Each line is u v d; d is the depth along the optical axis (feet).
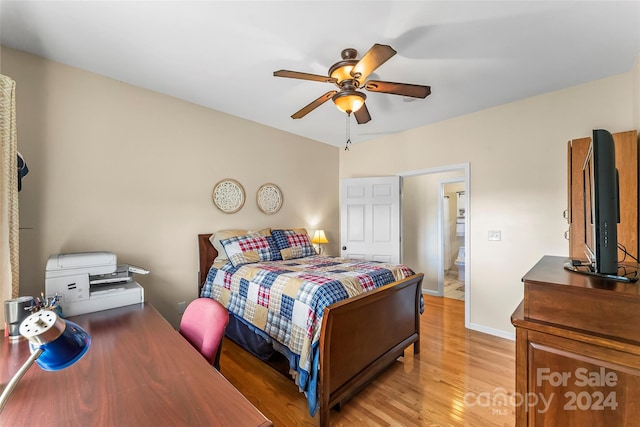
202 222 10.28
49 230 7.21
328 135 13.79
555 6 5.28
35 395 2.89
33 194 6.99
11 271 5.17
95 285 6.61
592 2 5.17
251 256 9.84
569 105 8.66
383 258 13.37
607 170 3.91
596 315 3.28
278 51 6.82
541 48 6.64
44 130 7.16
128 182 8.55
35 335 2.11
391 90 6.57
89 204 7.85
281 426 5.64
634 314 3.08
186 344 4.16
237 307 8.36
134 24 5.86
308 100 9.75
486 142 10.36
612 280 3.70
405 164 12.93
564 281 3.68
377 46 4.94
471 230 10.67
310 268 8.62
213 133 10.60
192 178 10.02
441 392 6.72
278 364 7.41
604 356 3.19
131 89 8.62
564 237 8.79
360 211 14.01
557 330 3.48
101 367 3.47
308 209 14.26
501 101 9.70
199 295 10.04
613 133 7.23
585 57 7.03
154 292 9.11
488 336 9.96
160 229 9.23
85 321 5.22
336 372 5.90
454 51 6.75
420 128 12.35
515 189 9.70
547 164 9.07
